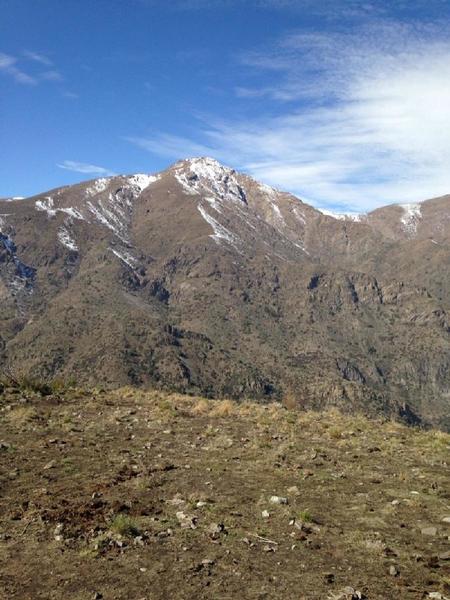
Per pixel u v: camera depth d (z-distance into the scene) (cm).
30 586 760
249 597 716
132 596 725
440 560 826
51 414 2031
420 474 1297
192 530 937
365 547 867
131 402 2419
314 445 1612
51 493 1140
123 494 1134
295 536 907
